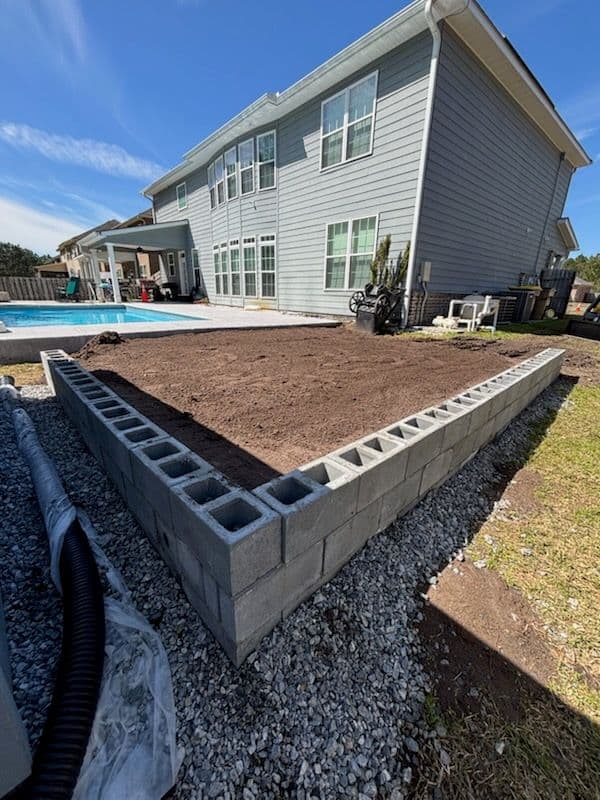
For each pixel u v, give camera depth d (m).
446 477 2.42
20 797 0.80
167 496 1.42
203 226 13.39
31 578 1.51
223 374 3.57
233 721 1.13
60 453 2.44
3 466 2.29
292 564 1.36
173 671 1.22
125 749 0.97
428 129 6.25
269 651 1.32
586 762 1.10
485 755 1.11
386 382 3.47
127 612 1.31
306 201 8.79
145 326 6.16
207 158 12.05
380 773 1.06
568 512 2.25
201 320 7.85
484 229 8.82
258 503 1.32
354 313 7.75
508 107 8.21
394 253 7.22
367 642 1.41
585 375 5.16
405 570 1.74
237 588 1.15
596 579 1.76
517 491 2.47
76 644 1.06
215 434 2.21
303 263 9.25
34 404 3.26
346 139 7.55
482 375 3.85
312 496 1.39
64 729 0.88
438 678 1.31
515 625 1.52
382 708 1.21
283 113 8.70
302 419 2.49
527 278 12.20
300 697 1.21
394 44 6.31
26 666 1.18
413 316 7.43
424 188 6.59
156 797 0.94
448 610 1.58
